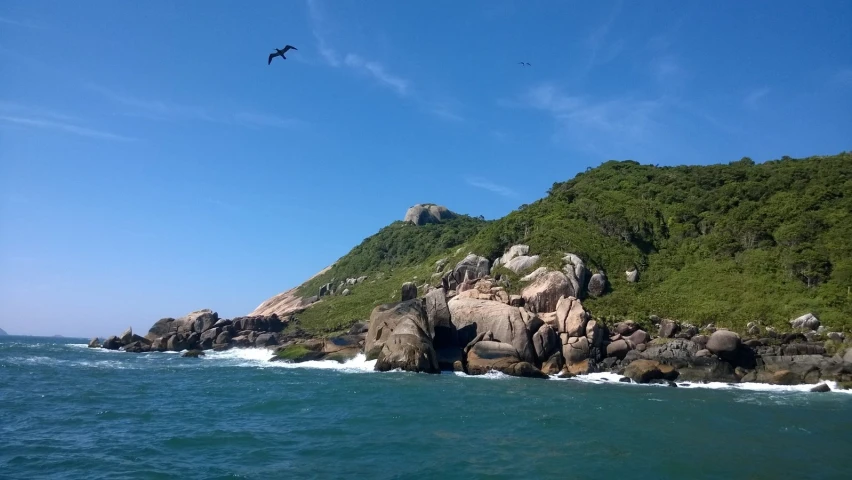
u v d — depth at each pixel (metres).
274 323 88.56
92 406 31.98
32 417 28.61
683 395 40.38
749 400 38.69
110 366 56.56
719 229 74.25
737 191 80.00
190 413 29.98
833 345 49.66
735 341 49.19
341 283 109.75
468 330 55.16
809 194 73.56
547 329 53.53
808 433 28.08
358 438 24.59
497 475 19.73
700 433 27.33
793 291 60.22
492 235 77.62
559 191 94.69
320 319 88.56
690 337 54.19
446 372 52.03
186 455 21.70
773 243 68.94
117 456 21.42
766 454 23.81
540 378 49.78
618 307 61.25
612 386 45.00
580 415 30.83
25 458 20.94
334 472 19.72
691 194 83.94
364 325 66.19
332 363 58.50
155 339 85.81
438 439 24.67
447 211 148.88
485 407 32.53
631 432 27.05
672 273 69.44
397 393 37.28
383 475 19.48
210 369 53.44
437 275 82.62
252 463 20.67
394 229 133.50
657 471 20.86
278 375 47.69
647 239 75.62
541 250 69.00
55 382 42.44
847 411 34.84
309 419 28.48
